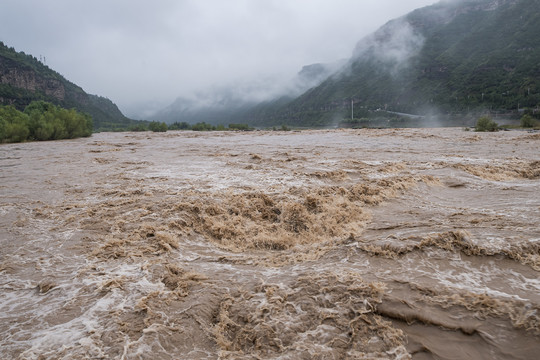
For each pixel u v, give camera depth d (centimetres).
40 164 1802
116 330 435
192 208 881
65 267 616
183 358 395
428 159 1700
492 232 672
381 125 14438
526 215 810
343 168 1412
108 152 2372
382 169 1383
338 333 420
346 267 573
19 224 840
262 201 949
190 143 3120
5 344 414
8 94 11925
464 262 566
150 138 4159
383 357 382
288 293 502
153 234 750
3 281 571
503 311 427
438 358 376
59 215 898
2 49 14950
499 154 1883
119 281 555
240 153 2048
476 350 382
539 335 388
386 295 472
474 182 1227
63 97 15888
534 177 1360
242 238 788
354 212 895
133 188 1126
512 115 10544
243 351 410
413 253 598
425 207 947
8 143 3416
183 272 588
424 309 440
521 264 549
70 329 440
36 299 515
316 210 913
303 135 4091
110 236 747
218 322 457
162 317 460
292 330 427
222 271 603
